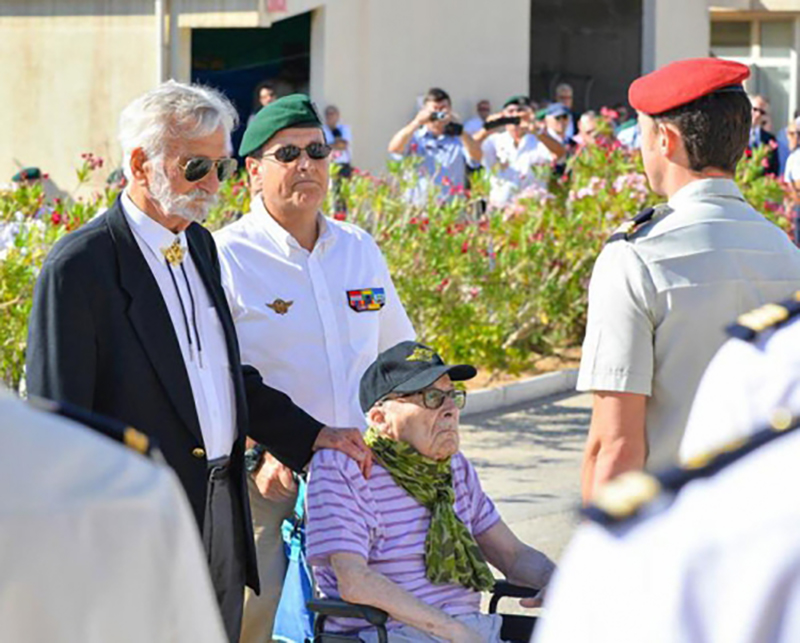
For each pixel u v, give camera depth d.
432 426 5.48
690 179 4.54
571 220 14.91
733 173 4.57
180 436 5.01
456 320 13.51
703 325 4.43
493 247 14.37
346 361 6.09
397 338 6.38
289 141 6.03
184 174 4.96
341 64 21.12
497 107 22.84
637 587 1.76
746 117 4.52
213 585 5.23
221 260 6.05
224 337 5.25
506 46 22.80
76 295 4.82
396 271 13.14
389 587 5.28
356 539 5.36
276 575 5.98
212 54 21.66
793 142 20.38
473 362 13.68
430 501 5.53
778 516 1.73
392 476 5.52
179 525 1.85
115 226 4.99
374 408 5.55
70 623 1.79
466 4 22.42
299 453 5.50
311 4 20.27
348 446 5.46
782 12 25.59
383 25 21.64
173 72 19.86
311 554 5.40
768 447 1.82
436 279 13.25
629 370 4.43
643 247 4.47
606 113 17.09
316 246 6.13
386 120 21.77
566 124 19.42
